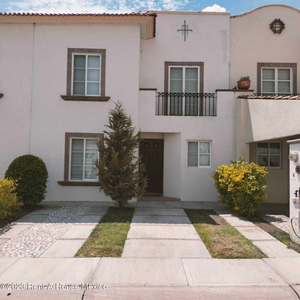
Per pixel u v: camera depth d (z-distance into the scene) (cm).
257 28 1093
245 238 586
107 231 621
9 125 948
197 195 998
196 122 1004
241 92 998
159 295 364
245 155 948
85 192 956
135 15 938
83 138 969
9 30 956
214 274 418
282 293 370
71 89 964
